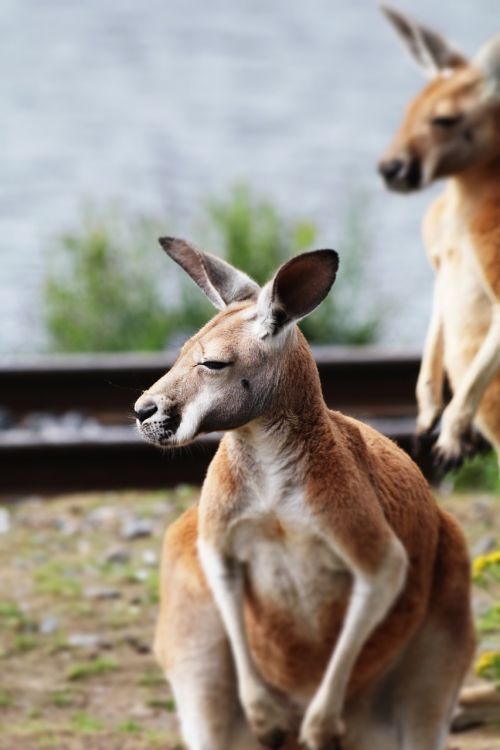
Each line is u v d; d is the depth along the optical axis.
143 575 13.35
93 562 13.71
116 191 36.38
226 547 7.89
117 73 59.78
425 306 24.70
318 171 39.38
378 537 7.68
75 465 15.79
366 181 37.94
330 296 20.84
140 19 78.00
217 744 8.36
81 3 85.56
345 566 7.83
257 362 7.51
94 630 12.28
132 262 21.80
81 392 17.09
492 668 9.79
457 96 10.61
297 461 7.66
